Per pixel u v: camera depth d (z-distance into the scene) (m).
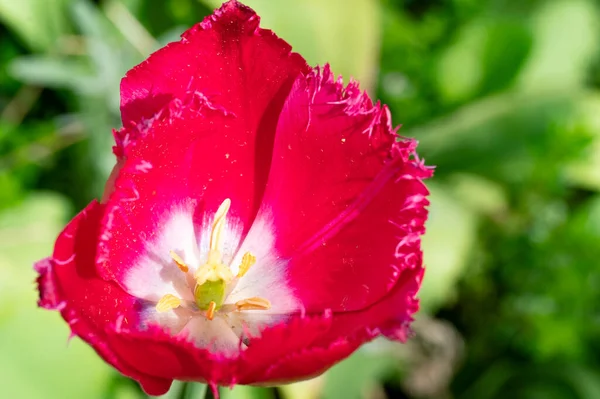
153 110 0.31
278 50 0.31
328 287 0.32
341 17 0.43
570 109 0.48
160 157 0.31
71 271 0.29
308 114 0.32
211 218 0.33
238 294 0.33
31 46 0.43
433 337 0.47
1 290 0.38
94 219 0.29
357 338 0.29
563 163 0.47
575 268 0.46
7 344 0.37
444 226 0.45
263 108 0.32
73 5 0.42
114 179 0.29
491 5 0.53
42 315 0.38
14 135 0.42
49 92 0.45
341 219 0.32
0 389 0.36
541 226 0.47
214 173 0.33
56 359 0.38
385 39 0.49
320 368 0.29
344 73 0.43
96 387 0.38
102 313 0.30
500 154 0.47
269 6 0.42
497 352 0.47
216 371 0.28
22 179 0.42
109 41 0.42
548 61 0.53
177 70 0.31
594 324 0.45
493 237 0.47
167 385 0.29
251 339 0.31
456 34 0.51
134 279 0.32
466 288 0.47
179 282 0.33
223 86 0.31
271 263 0.33
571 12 0.54
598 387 0.45
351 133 0.31
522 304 0.46
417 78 0.50
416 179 0.31
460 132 0.47
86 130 0.42
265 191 0.33
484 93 0.51
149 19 0.44
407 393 0.47
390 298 0.30
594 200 0.48
